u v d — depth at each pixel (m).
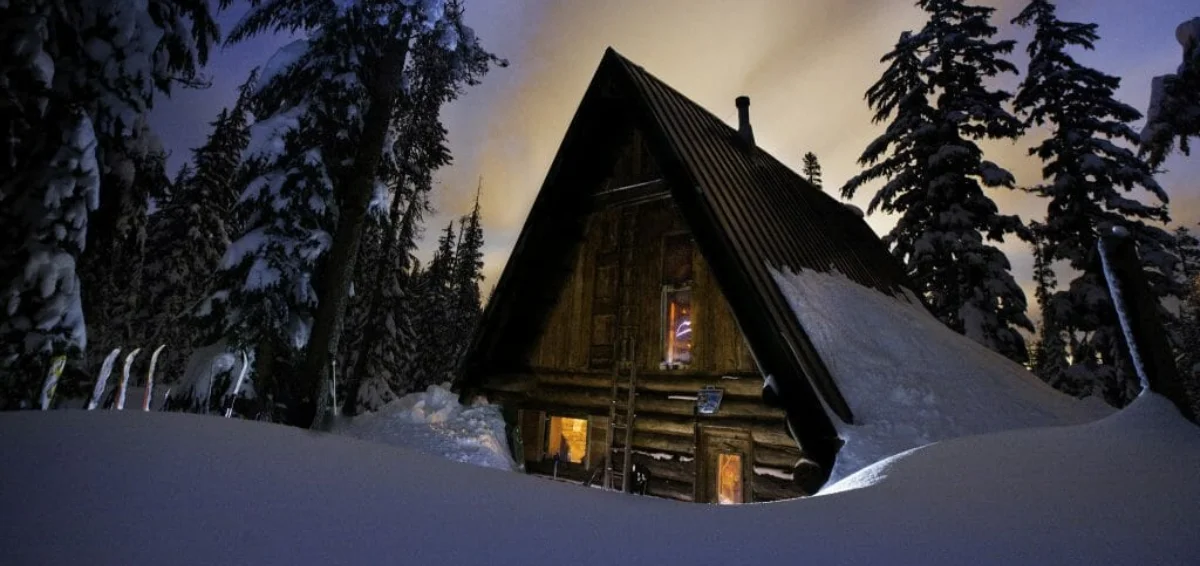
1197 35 7.84
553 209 11.55
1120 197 16.33
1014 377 11.50
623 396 10.25
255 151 10.31
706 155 10.84
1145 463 3.02
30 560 1.75
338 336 9.13
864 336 8.97
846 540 2.30
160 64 9.00
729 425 8.81
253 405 9.77
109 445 3.01
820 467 6.78
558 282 12.02
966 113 17.97
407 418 10.64
